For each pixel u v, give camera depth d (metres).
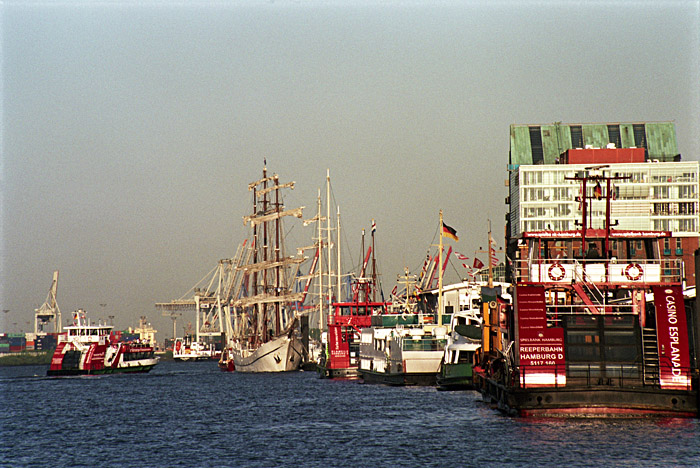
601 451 107.38
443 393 198.50
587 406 122.19
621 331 124.69
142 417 178.75
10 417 187.00
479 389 188.25
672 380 120.25
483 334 171.88
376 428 141.75
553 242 139.25
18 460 124.88
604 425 122.38
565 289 131.50
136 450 129.50
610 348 124.88
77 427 163.75
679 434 114.94
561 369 123.00
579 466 101.44
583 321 125.50
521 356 123.38
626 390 121.50
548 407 122.81
